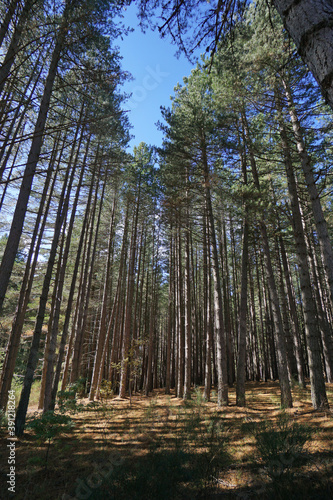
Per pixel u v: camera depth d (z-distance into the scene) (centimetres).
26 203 549
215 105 973
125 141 1241
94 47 607
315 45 107
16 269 1448
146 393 1634
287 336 1323
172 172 1257
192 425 645
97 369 1349
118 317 1986
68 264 1908
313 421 570
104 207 1873
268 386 1455
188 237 1477
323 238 668
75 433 689
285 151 864
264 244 966
